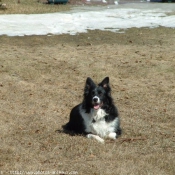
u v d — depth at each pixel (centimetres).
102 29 2552
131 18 2897
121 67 1830
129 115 1234
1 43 2159
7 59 1869
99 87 1021
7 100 1359
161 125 1148
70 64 1848
